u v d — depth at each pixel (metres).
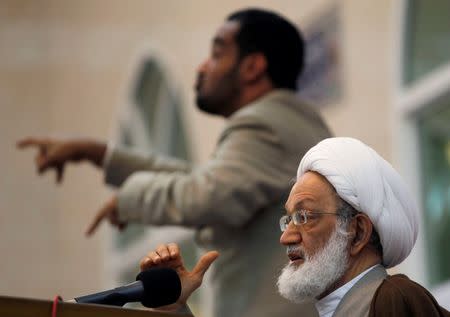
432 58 21.39
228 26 14.62
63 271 39.56
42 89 41.91
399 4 21.78
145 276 9.54
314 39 24.70
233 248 13.34
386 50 22.22
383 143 22.08
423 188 21.17
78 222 39.06
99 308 8.24
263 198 13.14
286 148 13.34
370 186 9.65
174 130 33.16
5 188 41.47
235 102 14.54
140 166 16.06
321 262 9.62
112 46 37.66
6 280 40.53
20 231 40.94
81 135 39.59
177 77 32.84
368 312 9.27
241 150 13.34
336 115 23.73
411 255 20.39
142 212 13.62
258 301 12.93
